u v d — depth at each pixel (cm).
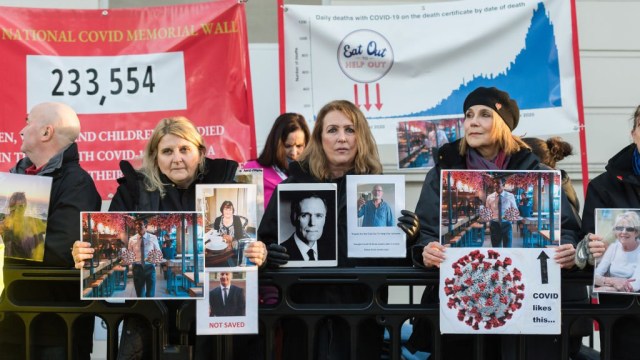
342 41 503
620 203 340
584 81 636
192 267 324
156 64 486
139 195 349
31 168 362
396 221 338
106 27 485
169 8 488
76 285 364
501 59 498
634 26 637
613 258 320
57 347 355
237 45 486
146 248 324
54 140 356
